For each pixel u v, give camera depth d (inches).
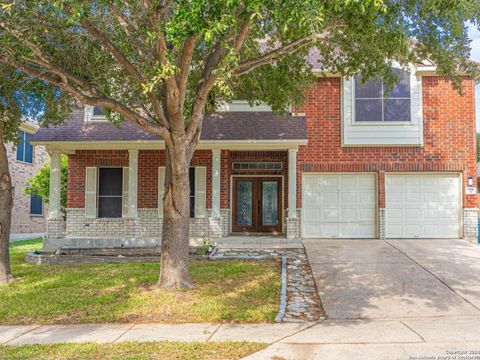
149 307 296.7
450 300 313.1
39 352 215.6
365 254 462.9
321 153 572.4
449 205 568.7
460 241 542.0
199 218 583.8
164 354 210.2
